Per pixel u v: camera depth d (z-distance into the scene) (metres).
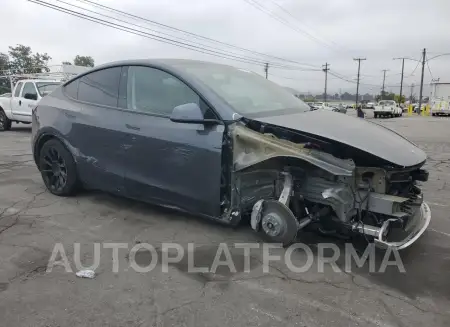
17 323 2.47
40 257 3.38
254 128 3.55
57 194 5.05
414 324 2.54
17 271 3.12
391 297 2.86
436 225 4.37
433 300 2.84
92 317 2.55
